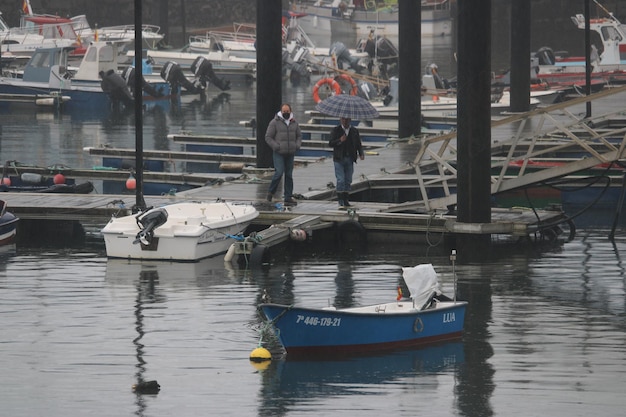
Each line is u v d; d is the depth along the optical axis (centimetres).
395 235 7294
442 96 16875
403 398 4041
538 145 10525
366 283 5988
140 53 7375
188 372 4356
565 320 5181
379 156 10106
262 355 4519
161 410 3916
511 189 7631
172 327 5012
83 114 17812
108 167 10694
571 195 9525
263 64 8988
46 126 15912
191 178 9156
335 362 4500
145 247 6681
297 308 4494
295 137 7644
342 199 7581
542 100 17762
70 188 9006
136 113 7388
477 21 6825
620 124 12600
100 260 6738
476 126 6925
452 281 6062
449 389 4144
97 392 4116
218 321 5125
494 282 6047
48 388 4159
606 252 7019
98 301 5544
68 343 4759
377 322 4631
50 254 6962
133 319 5166
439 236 7194
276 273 6300
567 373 4334
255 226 7431
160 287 5894
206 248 6756
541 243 7381
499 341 4816
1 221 7275
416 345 4753
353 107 7469
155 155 10656
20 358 4538
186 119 16862
